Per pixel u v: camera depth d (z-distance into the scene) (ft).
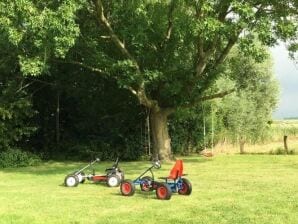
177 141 104.12
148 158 97.35
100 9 73.46
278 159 87.97
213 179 58.90
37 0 63.93
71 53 81.76
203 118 107.24
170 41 79.05
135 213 38.50
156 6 75.56
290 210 39.11
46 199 45.24
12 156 85.25
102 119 98.27
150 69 80.33
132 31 74.23
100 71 79.51
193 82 81.82
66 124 102.12
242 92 120.16
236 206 40.60
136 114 98.02
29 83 91.35
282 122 143.43
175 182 46.85
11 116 84.89
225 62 87.56
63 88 97.66
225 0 70.08
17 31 62.49
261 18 67.10
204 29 67.77
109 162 91.71
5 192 49.98
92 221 35.94
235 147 113.70
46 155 98.07
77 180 54.03
